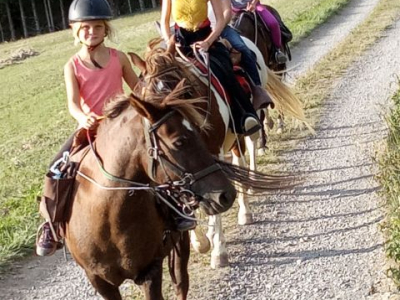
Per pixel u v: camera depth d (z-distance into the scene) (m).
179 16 4.75
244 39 5.71
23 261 5.44
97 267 3.25
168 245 3.39
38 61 23.59
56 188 3.29
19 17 41.22
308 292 4.54
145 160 3.01
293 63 12.67
